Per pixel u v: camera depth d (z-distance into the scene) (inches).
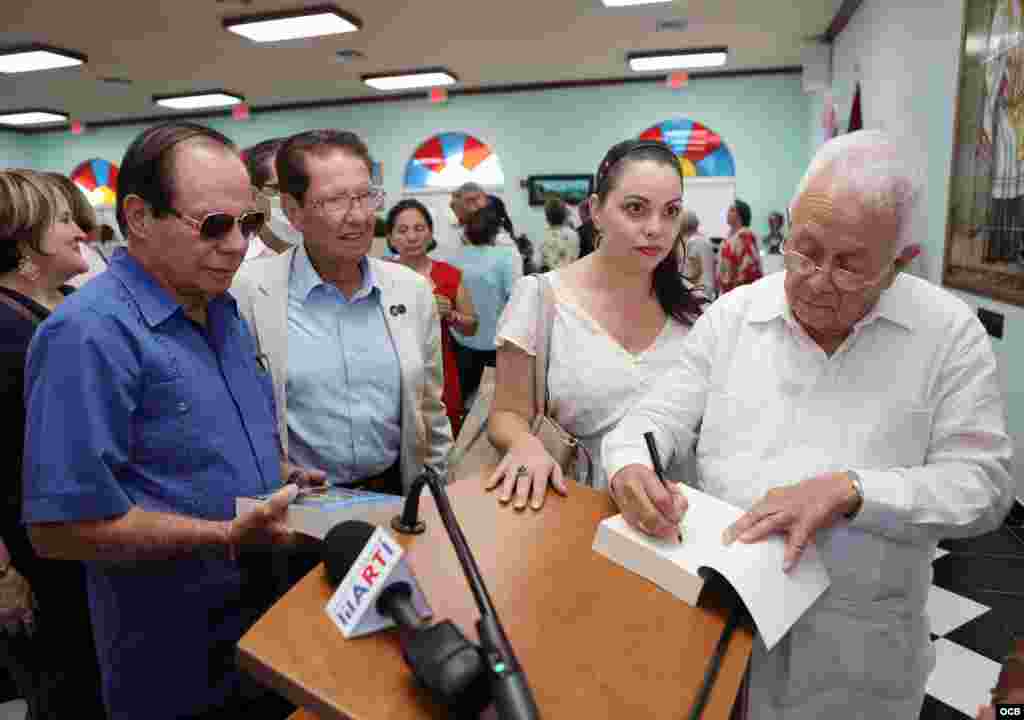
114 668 45.2
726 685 25.2
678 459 46.0
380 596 26.5
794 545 32.2
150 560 40.2
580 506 39.1
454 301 121.6
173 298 43.8
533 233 383.2
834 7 237.1
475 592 24.3
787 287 37.5
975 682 80.5
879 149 33.5
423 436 65.3
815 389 39.3
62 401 38.8
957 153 135.4
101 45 261.3
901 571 38.6
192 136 41.6
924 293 38.9
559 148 372.8
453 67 324.2
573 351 55.7
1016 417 118.0
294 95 378.3
